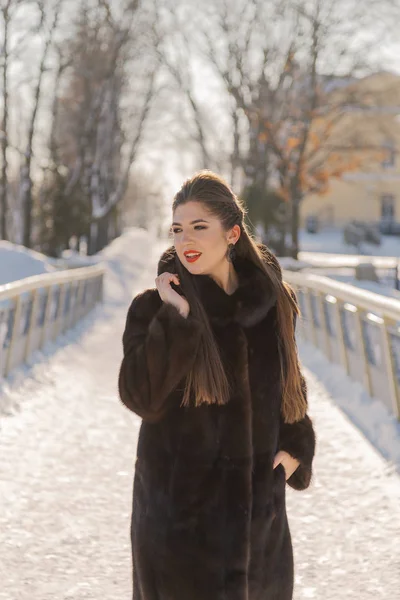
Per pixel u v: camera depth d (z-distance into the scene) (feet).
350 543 15.69
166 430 7.84
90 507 17.85
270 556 8.19
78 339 49.26
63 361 39.32
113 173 166.71
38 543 15.66
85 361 40.32
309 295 41.09
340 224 246.68
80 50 123.54
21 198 122.31
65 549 15.39
